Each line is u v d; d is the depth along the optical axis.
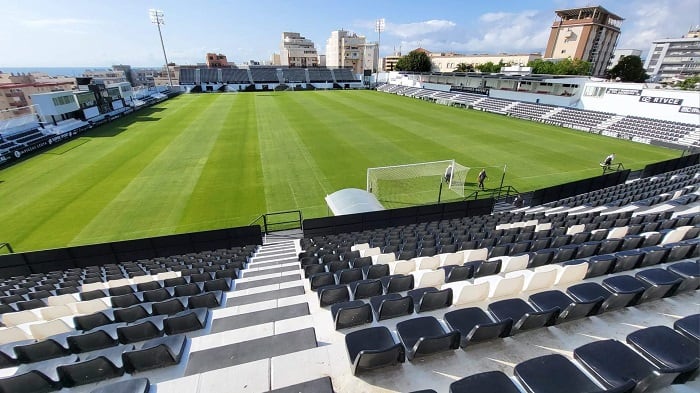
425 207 14.12
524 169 20.92
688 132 26.28
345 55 122.12
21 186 18.19
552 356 3.61
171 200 16.36
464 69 86.69
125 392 3.60
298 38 154.50
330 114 39.25
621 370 3.51
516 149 25.19
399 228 13.10
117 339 5.13
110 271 10.36
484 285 5.21
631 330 4.51
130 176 19.34
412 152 24.19
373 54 142.38
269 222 14.54
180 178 19.03
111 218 14.66
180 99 55.03
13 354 5.44
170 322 5.28
